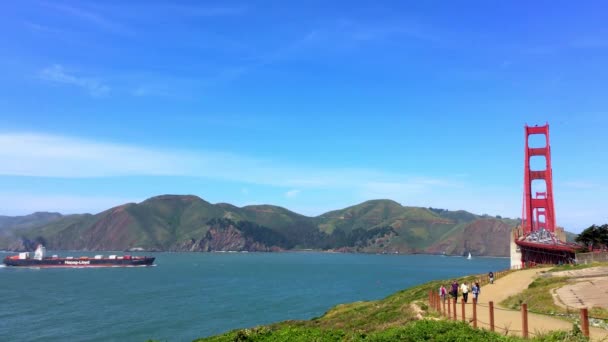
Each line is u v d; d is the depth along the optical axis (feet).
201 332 198.59
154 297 324.80
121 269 652.89
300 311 257.55
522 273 197.98
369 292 361.71
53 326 213.25
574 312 95.45
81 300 306.76
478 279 194.18
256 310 261.24
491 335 61.87
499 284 168.76
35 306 278.46
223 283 445.78
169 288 390.42
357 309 167.63
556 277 152.66
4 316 241.76
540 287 134.10
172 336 190.90
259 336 81.05
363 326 111.86
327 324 131.54
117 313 250.57
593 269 156.97
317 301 303.07
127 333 197.06
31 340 184.75
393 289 386.93
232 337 81.41
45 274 543.39
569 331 61.57
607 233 264.93
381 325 107.14
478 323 81.82
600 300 104.06
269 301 303.07
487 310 107.04
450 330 65.10
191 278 505.66
